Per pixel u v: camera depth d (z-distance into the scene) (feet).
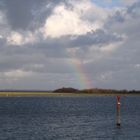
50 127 236.63
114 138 185.06
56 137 188.03
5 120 286.87
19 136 191.21
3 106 540.93
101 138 184.96
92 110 442.50
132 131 213.87
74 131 214.07
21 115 345.92
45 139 181.27
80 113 382.22
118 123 240.94
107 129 224.33
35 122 272.10
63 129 224.74
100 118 313.94
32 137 187.83
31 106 552.82
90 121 282.56
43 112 399.24
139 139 181.78
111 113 383.45
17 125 247.70
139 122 271.90
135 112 397.19
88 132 208.54
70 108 497.46
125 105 598.34
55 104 650.43
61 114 364.58
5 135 194.49
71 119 303.48
